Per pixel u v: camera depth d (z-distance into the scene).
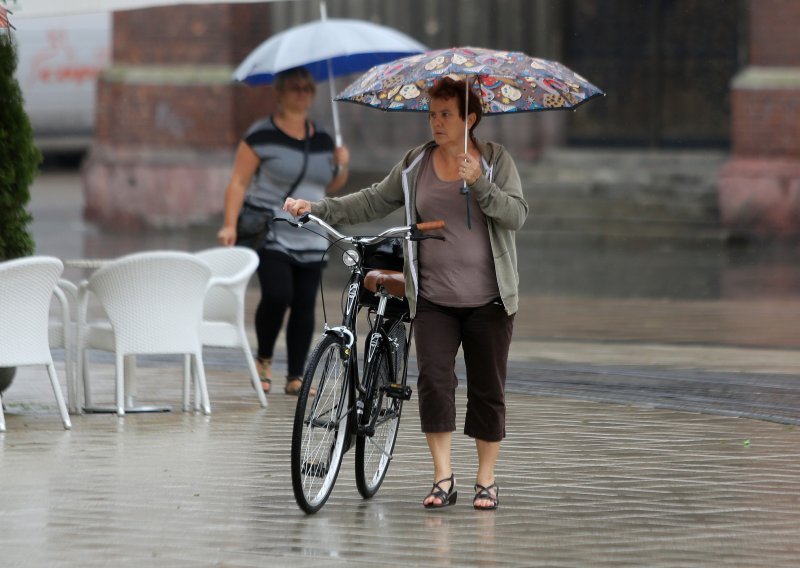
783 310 46.69
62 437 26.28
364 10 78.12
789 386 32.56
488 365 20.72
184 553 18.17
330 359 20.48
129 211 77.44
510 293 20.41
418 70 20.19
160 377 34.31
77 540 18.81
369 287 21.14
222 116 76.12
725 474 23.17
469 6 77.44
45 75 95.19
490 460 21.02
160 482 22.41
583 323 43.97
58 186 100.25
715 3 74.25
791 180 67.50
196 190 75.94
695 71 74.69
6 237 28.81
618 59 75.81
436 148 20.95
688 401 30.52
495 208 20.12
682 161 73.88
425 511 20.64
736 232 67.62
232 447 25.38
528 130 76.62
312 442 20.41
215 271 31.39
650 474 23.16
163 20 76.88
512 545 18.59
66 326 29.25
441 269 20.58
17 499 21.17
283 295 31.23
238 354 38.56
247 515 20.28
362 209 21.41
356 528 19.55
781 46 68.25
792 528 19.53
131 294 28.47
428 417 20.66
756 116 68.31
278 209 31.55
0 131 28.45
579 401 30.52
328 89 79.62
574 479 22.78
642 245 67.50
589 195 73.00
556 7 76.31
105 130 78.69
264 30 77.00
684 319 44.72
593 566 17.56
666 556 18.03
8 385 28.66
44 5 27.08
